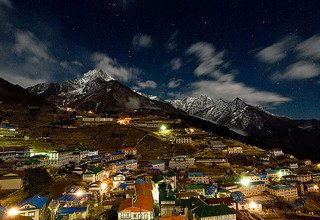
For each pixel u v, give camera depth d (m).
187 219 96.25
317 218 123.06
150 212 85.81
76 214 88.19
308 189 161.88
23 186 108.25
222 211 96.44
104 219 88.88
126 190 114.06
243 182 154.88
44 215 88.25
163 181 129.00
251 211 124.88
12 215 68.19
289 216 123.50
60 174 137.25
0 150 151.50
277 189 148.25
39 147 183.62
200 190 128.25
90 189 115.56
